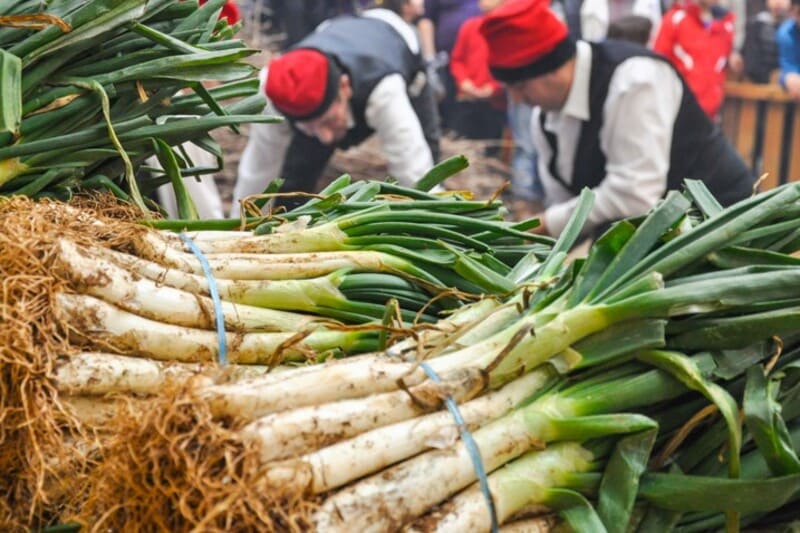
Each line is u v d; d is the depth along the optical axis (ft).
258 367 4.38
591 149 10.52
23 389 3.80
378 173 13.16
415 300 4.86
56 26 4.89
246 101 5.86
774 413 3.87
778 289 4.01
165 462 3.40
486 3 16.67
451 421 3.71
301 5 17.67
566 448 3.84
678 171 10.53
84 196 5.24
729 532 3.85
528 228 5.34
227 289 4.47
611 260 4.18
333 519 3.43
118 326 4.10
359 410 3.60
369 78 10.68
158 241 4.46
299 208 5.22
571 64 10.14
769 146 18.34
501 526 3.75
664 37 15.93
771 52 18.56
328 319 4.59
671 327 4.05
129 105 5.32
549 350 3.92
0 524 3.98
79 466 3.93
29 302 3.92
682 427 4.00
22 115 4.98
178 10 5.51
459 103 17.46
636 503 3.93
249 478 3.34
